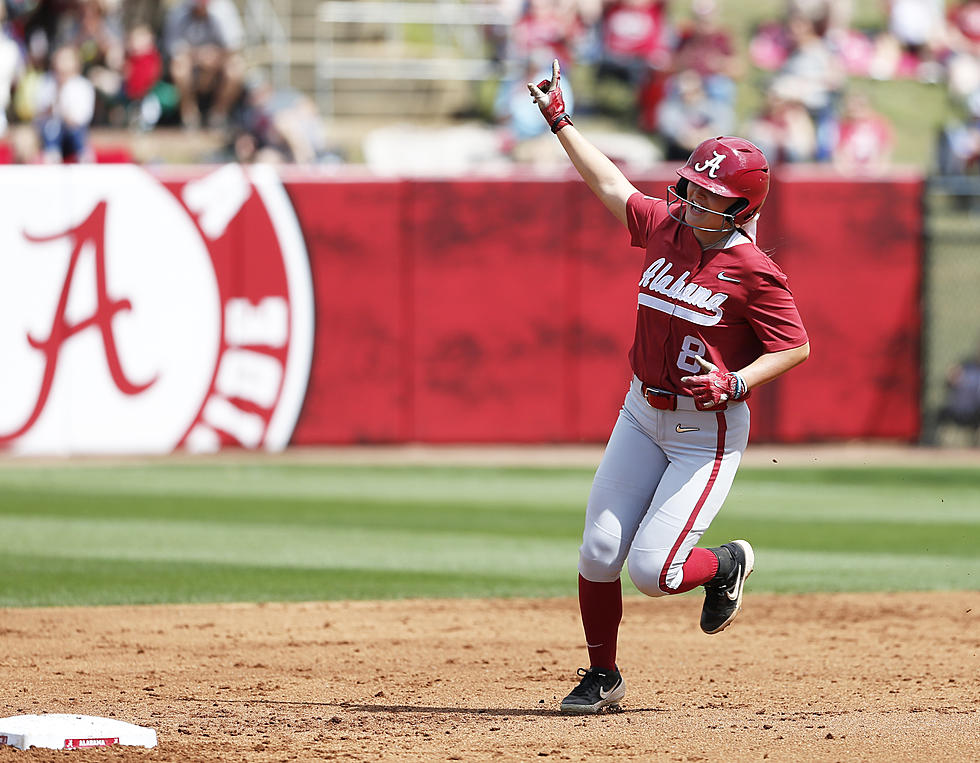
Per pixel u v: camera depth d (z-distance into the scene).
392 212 53.66
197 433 52.62
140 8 78.69
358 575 31.44
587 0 81.00
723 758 16.22
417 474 48.31
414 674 21.64
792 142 71.69
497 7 83.06
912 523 39.78
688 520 17.05
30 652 23.16
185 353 52.34
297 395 53.41
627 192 18.00
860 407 55.91
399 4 84.06
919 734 17.52
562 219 54.47
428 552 34.50
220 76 71.25
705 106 70.94
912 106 83.81
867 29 87.88
